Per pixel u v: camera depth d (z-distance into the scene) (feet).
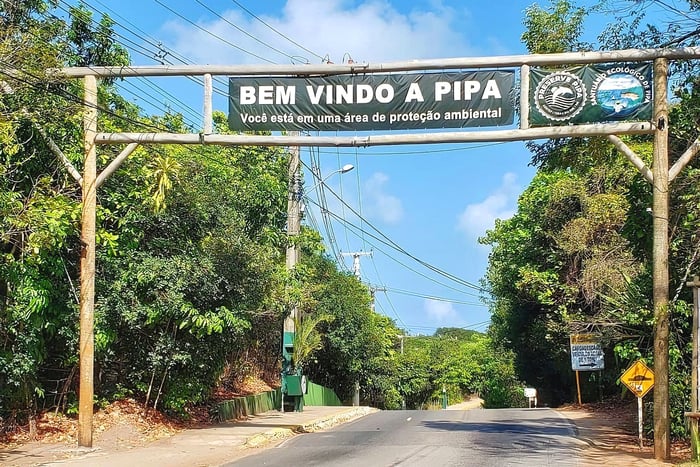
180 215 55.88
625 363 69.56
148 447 49.14
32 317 45.11
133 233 52.60
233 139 45.70
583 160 54.54
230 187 64.69
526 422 69.15
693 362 41.86
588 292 75.36
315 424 69.26
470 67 44.24
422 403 232.32
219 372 65.00
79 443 45.44
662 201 42.78
